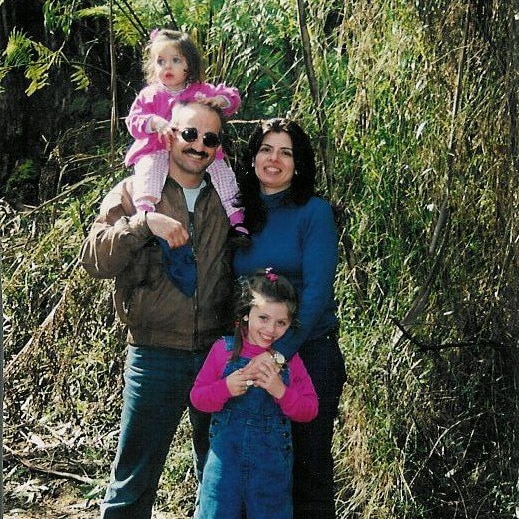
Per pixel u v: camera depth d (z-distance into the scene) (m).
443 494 4.24
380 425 4.27
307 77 4.61
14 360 5.32
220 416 3.31
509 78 4.01
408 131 4.43
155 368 3.42
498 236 4.21
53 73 7.24
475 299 4.34
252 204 3.42
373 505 4.20
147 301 3.38
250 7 5.34
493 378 4.31
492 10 4.16
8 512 4.63
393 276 4.51
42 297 5.55
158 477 3.56
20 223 6.16
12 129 7.36
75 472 5.02
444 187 4.35
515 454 4.15
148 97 3.64
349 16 4.67
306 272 3.35
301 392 3.31
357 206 4.57
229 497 3.25
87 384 5.33
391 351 4.34
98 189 5.45
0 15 7.21
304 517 3.49
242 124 5.50
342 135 4.58
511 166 4.10
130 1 5.79
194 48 3.72
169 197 3.42
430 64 4.34
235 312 3.31
